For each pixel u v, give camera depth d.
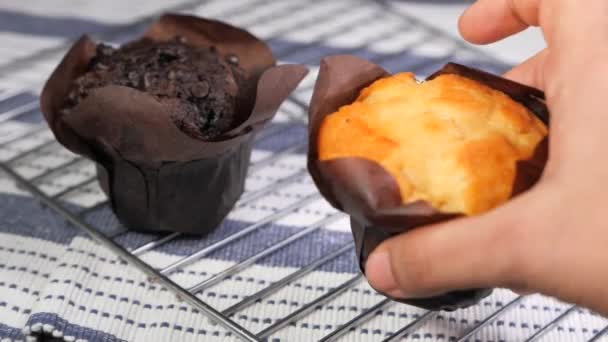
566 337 0.45
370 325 0.45
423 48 0.62
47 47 0.60
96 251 0.47
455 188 0.40
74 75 0.50
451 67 0.45
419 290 0.39
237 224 0.50
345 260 0.48
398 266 0.39
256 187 0.52
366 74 0.45
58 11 0.63
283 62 0.60
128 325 0.45
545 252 0.36
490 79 0.44
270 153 0.54
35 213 0.50
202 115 0.48
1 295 0.46
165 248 0.49
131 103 0.45
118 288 0.46
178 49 0.50
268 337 0.44
